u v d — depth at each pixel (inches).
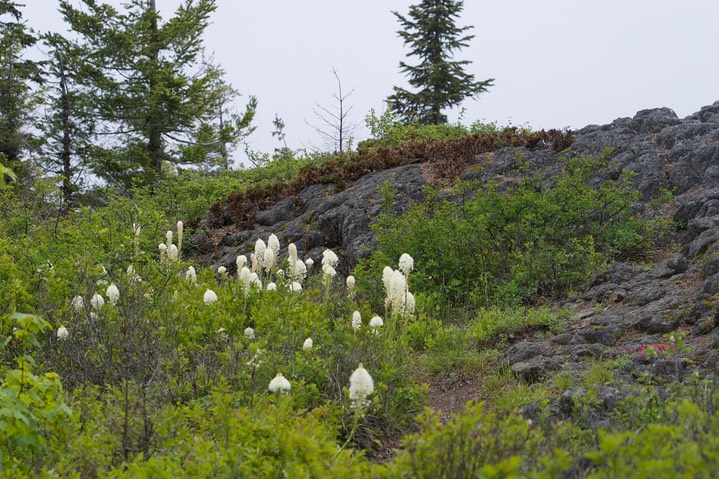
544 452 150.2
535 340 321.4
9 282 310.2
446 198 526.6
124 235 399.9
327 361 258.7
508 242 431.5
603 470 123.8
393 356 276.5
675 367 239.9
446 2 1494.8
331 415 222.1
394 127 820.6
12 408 163.3
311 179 652.1
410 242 437.1
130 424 190.2
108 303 291.9
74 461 174.1
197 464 166.6
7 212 506.0
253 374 229.8
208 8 1041.5
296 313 311.4
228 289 345.7
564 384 254.5
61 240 420.5
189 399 236.2
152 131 1050.1
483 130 847.1
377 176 594.6
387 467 154.9
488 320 342.0
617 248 412.2
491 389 278.5
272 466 168.4
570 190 432.5
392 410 251.1
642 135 525.3
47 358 259.3
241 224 633.6
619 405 203.0
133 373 244.8
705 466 111.2
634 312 314.2
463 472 139.9
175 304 305.7
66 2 991.6
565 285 386.3
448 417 264.2
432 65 1469.0
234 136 1061.8
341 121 962.1
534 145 573.3
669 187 459.8
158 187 796.6
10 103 1013.2
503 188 516.1
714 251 332.8
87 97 1020.5
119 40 1006.4
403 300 298.4
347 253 516.1
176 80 1015.0
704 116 532.4
